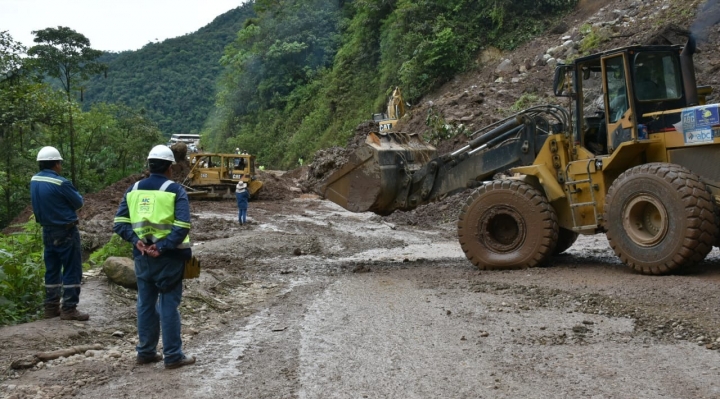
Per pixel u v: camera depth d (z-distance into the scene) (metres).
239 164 33.50
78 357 6.48
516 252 11.09
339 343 6.71
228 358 6.35
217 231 20.61
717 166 9.30
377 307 8.45
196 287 9.76
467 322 7.36
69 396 5.30
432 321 7.48
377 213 13.40
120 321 7.97
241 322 8.05
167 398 5.18
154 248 5.91
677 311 7.28
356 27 55.91
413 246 16.39
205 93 120.69
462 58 37.53
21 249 10.49
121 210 6.14
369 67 52.78
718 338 6.29
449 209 21.78
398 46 44.28
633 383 5.16
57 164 7.84
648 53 10.16
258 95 68.75
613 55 10.23
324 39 64.88
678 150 9.71
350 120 49.53
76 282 7.80
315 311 8.44
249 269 12.80
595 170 10.60
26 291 8.66
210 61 129.50
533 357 5.95
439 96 36.81
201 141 76.56
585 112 11.73
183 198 6.07
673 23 25.19
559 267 10.85
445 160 12.69
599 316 7.41
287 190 35.09
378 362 5.98
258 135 64.44
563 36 32.25
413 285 10.08
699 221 8.95
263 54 68.00
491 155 12.19
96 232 18.48
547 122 11.67
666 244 9.21
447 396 5.04
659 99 10.09
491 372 5.56
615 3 31.62
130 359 6.45
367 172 13.03
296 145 55.75
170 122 116.25
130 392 5.36
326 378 5.58
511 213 11.14
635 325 6.92
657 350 6.03
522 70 31.62
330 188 13.49
